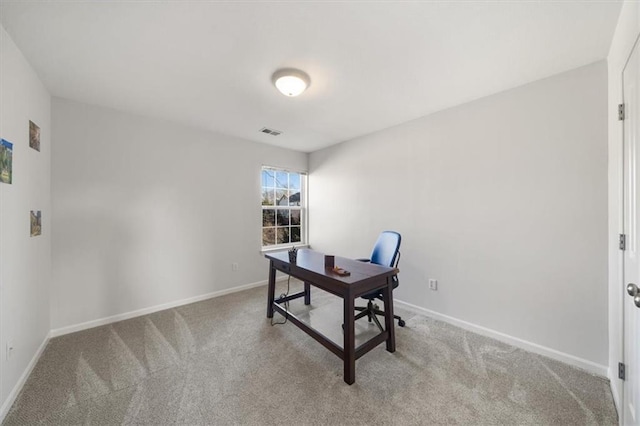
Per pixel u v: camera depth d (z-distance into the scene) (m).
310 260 2.54
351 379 1.73
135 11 1.39
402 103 2.54
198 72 2.00
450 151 2.63
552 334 2.01
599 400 1.57
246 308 3.06
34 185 1.98
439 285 2.71
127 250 2.79
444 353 2.09
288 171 4.42
